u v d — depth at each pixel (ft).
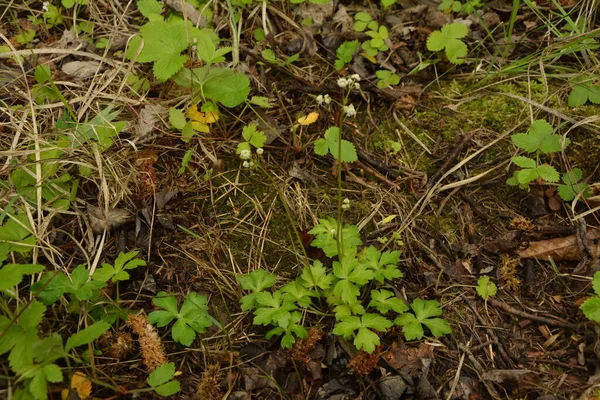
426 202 3.09
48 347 2.43
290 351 2.71
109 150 3.10
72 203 2.94
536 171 2.96
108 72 3.31
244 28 3.61
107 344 2.67
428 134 3.30
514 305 2.86
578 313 2.82
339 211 2.69
